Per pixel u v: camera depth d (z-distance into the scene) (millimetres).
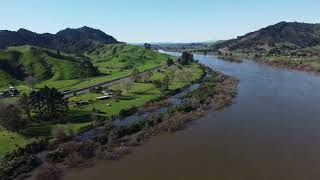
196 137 108562
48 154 92812
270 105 147375
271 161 90375
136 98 162000
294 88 187125
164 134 112000
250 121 124188
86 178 82562
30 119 123500
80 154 94062
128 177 82750
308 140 104688
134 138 107750
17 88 197125
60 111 130375
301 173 83625
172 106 146375
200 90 173750
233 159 91812
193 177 82125
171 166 88250
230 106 146625
